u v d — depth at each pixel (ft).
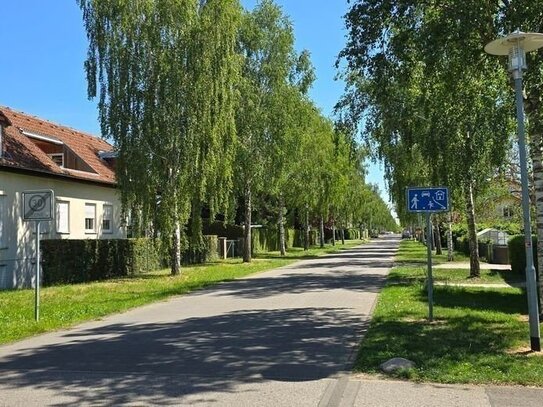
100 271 82.02
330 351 29.07
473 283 63.10
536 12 32.14
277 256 142.00
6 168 73.31
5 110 91.35
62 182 87.25
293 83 116.26
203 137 77.10
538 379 22.66
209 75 76.38
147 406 20.38
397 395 21.22
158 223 77.56
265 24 110.22
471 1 32.32
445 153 54.85
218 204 86.02
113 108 74.64
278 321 38.91
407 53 37.42
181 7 74.69
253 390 22.22
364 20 37.35
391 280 66.54
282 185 127.54
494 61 39.17
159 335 34.45
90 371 25.63
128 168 75.00
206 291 60.85
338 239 319.88
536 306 27.50
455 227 156.87
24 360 28.30
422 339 30.32
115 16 74.95
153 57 75.31
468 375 23.36
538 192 36.76
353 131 73.05
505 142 51.47
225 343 31.48
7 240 74.23
